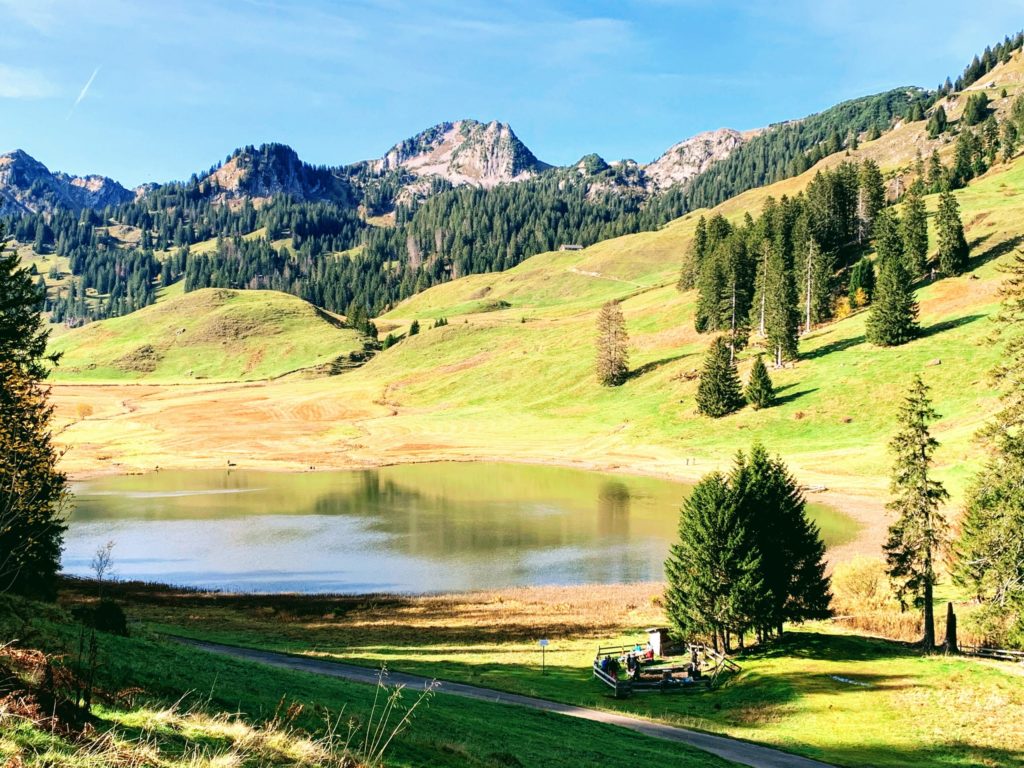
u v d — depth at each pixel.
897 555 42.50
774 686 37.84
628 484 105.56
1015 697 33.78
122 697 14.23
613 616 53.91
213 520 86.25
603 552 72.56
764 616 43.16
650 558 70.44
